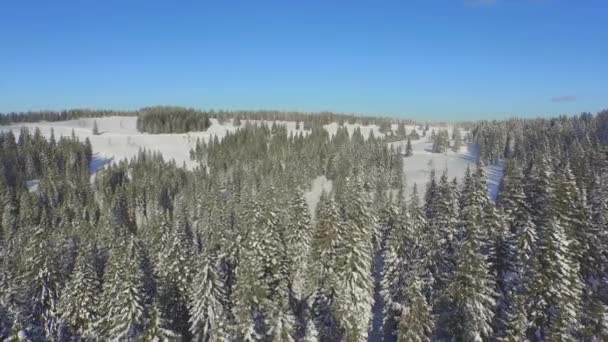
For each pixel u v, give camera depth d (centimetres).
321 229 4928
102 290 4553
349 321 3622
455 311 3628
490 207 5062
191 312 4012
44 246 4850
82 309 4328
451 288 3669
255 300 3831
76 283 4400
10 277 5138
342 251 4266
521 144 15288
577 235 4378
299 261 5384
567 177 4884
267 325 3741
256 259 4622
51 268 4791
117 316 3750
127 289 3750
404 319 3494
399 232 4853
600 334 3097
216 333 3522
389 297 4575
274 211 5697
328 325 4131
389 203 6488
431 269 4325
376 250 6091
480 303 3500
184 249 4803
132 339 3672
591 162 8300
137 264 4175
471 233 3784
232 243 5519
